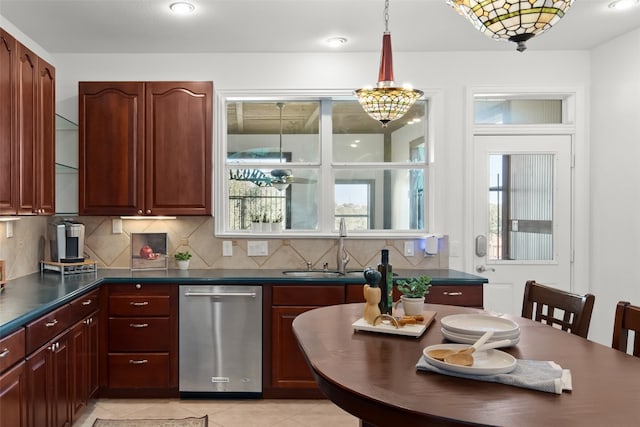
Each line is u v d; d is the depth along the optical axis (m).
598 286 3.86
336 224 4.09
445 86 3.94
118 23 3.30
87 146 3.65
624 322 1.76
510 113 4.11
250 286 3.39
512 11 1.53
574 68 3.93
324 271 3.82
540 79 3.94
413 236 3.95
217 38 3.60
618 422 1.12
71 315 2.75
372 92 2.37
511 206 3.99
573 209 3.97
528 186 4.00
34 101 2.89
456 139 3.96
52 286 2.96
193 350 3.38
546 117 4.12
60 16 3.18
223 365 3.39
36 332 2.27
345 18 3.24
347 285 3.38
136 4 3.01
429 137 4.02
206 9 3.08
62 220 3.87
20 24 3.31
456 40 3.68
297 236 3.93
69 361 2.71
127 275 3.49
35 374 2.26
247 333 3.39
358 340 1.86
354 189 4.11
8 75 2.56
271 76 3.93
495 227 3.99
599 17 3.26
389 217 4.11
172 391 3.41
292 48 3.83
